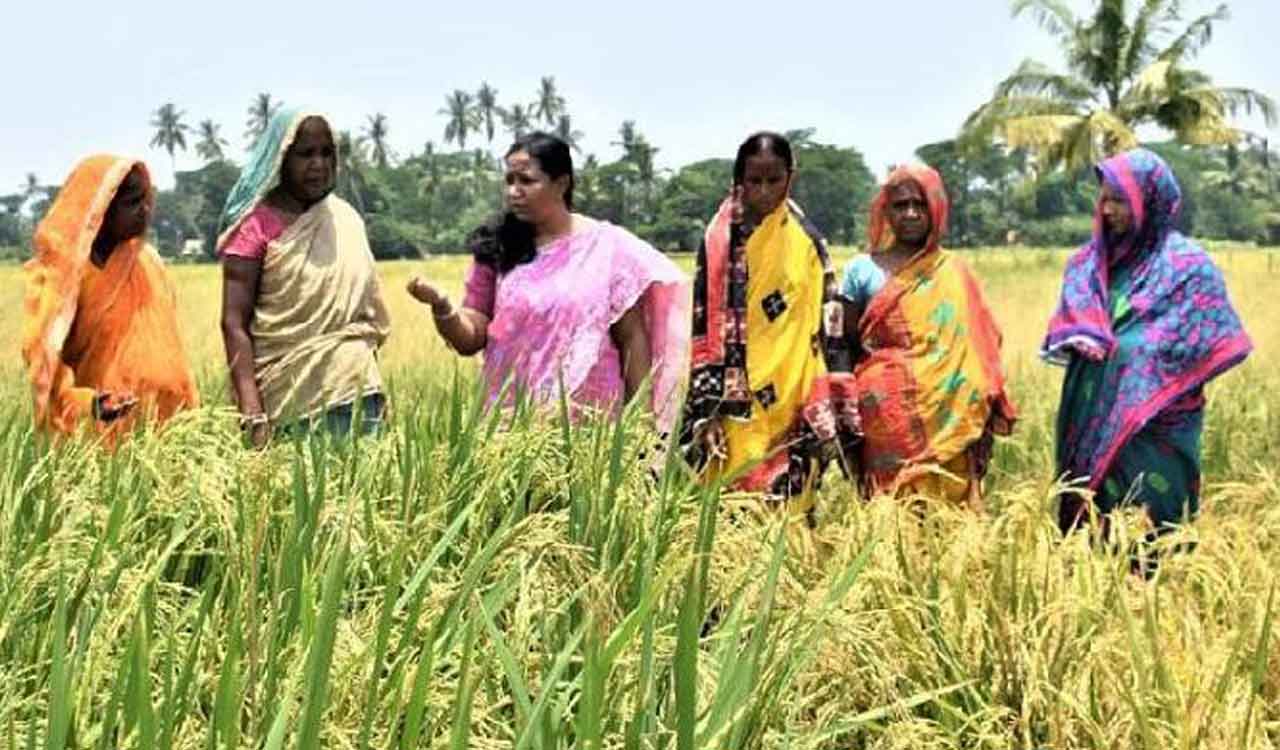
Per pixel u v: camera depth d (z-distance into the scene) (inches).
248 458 154.5
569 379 214.5
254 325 219.8
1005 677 137.5
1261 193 4943.4
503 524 126.1
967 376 239.8
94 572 117.8
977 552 158.1
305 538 127.0
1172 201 235.5
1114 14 1555.1
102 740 92.4
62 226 212.1
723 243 229.1
